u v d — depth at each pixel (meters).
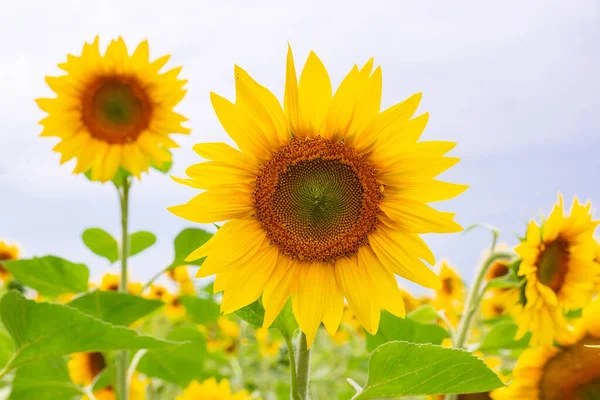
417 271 0.83
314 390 2.06
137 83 1.25
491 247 1.07
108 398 1.32
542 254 1.02
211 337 2.07
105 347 0.82
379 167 0.84
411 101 0.82
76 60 1.24
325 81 0.82
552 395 0.96
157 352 1.24
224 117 0.82
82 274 1.16
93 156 1.25
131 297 1.00
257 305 0.84
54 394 1.09
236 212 0.84
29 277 1.15
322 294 0.84
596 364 0.95
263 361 2.16
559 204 1.02
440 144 0.82
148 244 1.28
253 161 0.84
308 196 0.84
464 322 1.06
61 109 1.25
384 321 1.05
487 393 1.02
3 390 1.18
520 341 1.07
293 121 0.83
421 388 0.76
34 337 0.81
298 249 0.84
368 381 0.77
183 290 1.91
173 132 1.26
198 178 0.82
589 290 1.03
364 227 0.84
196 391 1.21
